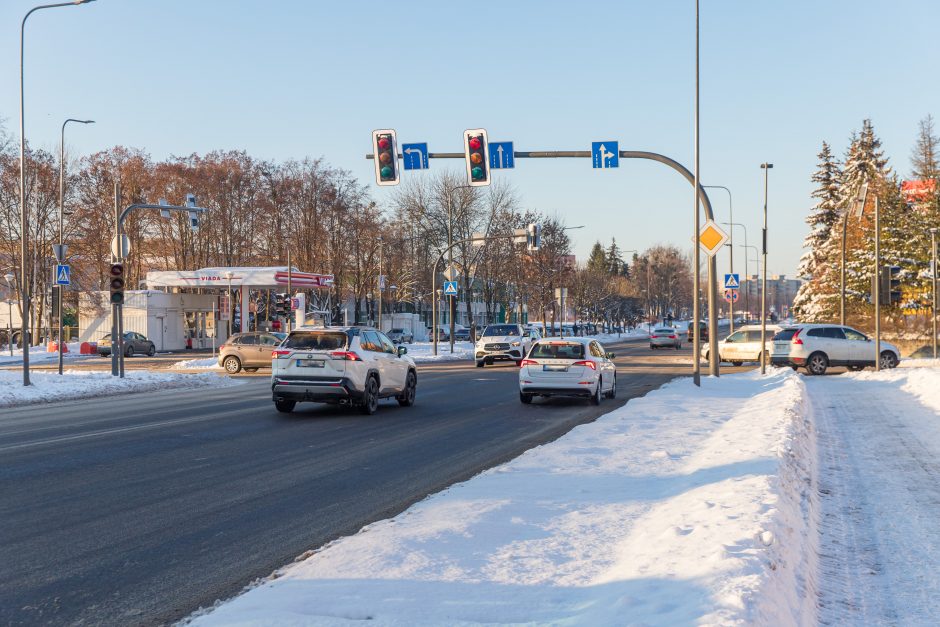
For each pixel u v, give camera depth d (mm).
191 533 6996
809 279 73938
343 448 12180
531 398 19625
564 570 5500
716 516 6359
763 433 11469
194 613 4949
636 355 49344
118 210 28516
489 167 23656
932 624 4910
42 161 62219
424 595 4984
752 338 37000
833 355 32250
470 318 62219
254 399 21266
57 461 10836
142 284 77750
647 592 4695
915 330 47531
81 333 61969
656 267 151125
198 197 72000
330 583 5246
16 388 22625
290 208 77188
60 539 6770
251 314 76688
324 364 16578
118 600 5227
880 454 11461
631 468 9508
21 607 5090
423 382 27203
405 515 7203
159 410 18234
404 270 78688
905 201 55875
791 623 4461
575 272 84375
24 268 24906
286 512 7820
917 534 6996
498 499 7797
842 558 6305
